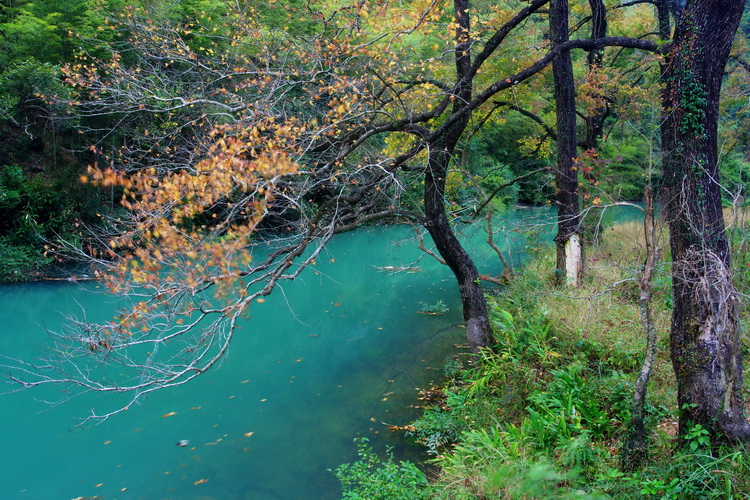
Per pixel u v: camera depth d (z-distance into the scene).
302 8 6.75
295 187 5.26
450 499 4.08
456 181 10.51
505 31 6.49
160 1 11.72
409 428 5.88
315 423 6.18
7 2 14.73
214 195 4.11
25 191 14.30
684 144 4.14
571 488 3.84
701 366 3.93
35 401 7.11
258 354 8.70
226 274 4.03
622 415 4.76
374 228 20.00
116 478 5.15
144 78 6.80
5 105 12.69
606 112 12.95
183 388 7.40
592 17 12.23
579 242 9.13
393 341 8.98
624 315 6.88
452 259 7.20
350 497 4.40
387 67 6.18
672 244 4.25
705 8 4.06
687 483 3.57
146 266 3.93
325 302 11.80
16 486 5.06
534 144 14.67
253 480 5.04
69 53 13.85
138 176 4.10
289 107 7.02
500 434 4.95
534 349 6.17
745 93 11.22
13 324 10.25
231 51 7.25
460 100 6.82
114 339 4.05
